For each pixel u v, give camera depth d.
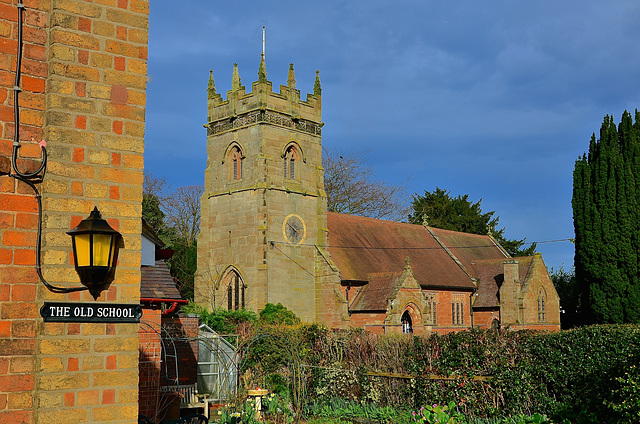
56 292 7.32
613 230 41.28
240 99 51.94
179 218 79.19
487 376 22.06
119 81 7.96
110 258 7.43
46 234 7.32
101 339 7.55
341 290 50.56
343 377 26.95
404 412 24.05
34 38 7.60
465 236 68.69
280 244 50.06
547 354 20.45
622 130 42.28
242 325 40.69
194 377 24.77
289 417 23.28
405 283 49.59
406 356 25.41
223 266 51.41
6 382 7.07
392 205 78.25
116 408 7.56
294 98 52.72
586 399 18.78
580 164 43.53
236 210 51.06
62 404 7.25
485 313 59.81
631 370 15.34
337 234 55.06
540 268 60.09
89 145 7.69
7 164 7.22
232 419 20.56
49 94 7.50
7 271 7.18
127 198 7.89
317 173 54.12
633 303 40.31
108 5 7.97
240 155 51.88
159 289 20.84
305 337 31.41
